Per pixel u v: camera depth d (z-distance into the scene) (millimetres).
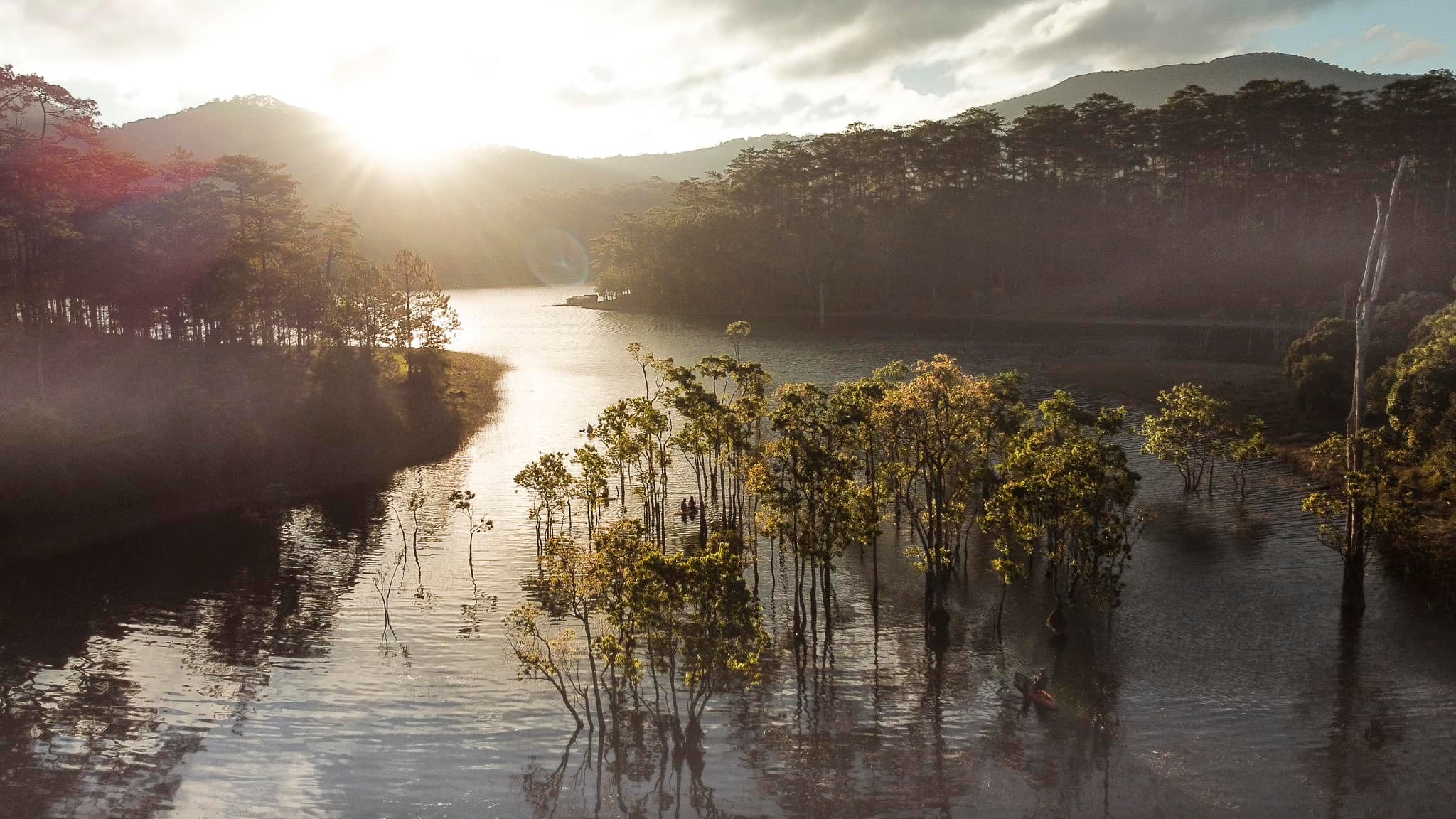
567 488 66562
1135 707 41750
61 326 100000
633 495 79625
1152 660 46312
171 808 34844
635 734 40188
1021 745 38781
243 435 83875
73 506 70250
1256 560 59531
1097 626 50688
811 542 48562
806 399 64250
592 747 39125
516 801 35000
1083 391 121250
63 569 61531
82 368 91312
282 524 71312
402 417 103250
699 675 38000
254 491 79438
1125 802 34406
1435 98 192375
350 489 80938
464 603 55281
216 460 80312
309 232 135750
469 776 36906
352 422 96062
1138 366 135250
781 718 41500
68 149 90375
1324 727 39531
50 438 71000
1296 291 186375
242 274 102875
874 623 51906
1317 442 87250
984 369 141000
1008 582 50562
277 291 109438
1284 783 35406
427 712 42156
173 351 102938
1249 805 34094
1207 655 46688
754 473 53625
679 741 37500
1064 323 198750
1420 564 56125
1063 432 62531
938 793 35281
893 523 70875
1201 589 55156
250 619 53094
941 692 43719
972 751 38344
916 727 40438
